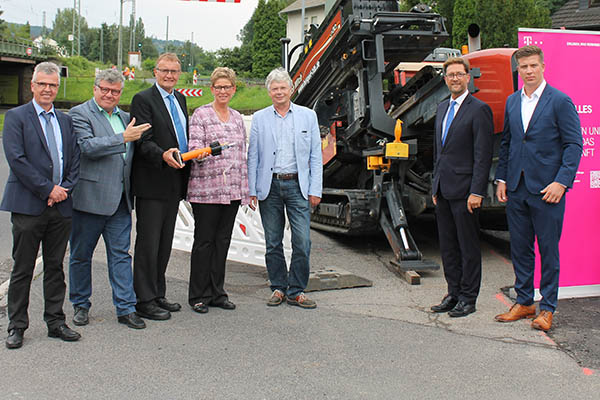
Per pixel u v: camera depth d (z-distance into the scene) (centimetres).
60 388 323
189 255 687
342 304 497
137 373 345
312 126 491
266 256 501
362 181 761
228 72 468
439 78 570
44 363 358
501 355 377
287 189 483
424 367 357
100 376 340
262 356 373
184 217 679
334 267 588
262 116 492
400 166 640
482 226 775
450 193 460
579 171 498
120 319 437
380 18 604
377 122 638
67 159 392
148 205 448
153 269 452
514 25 2194
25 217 380
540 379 341
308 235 488
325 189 786
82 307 438
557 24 2047
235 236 621
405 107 643
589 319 450
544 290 434
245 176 484
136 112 443
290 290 492
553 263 429
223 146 448
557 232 430
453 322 447
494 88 562
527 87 437
